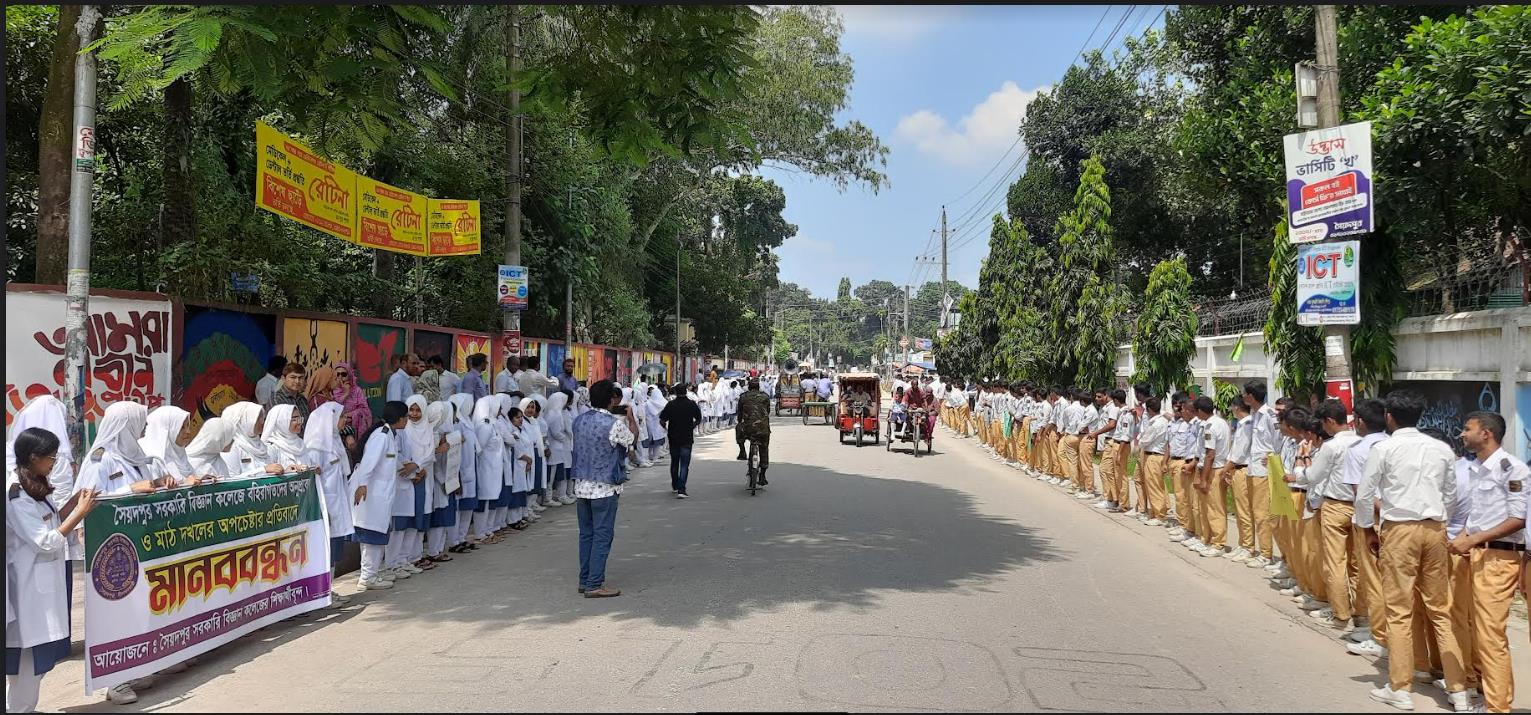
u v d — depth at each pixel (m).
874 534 10.13
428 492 8.35
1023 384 18.19
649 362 36.78
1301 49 15.55
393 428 7.92
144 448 6.11
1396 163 9.75
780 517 11.26
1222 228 25.08
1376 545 5.74
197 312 10.17
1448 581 5.09
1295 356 10.61
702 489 14.16
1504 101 8.69
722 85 8.13
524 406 11.73
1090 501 13.46
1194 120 16.41
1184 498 10.15
